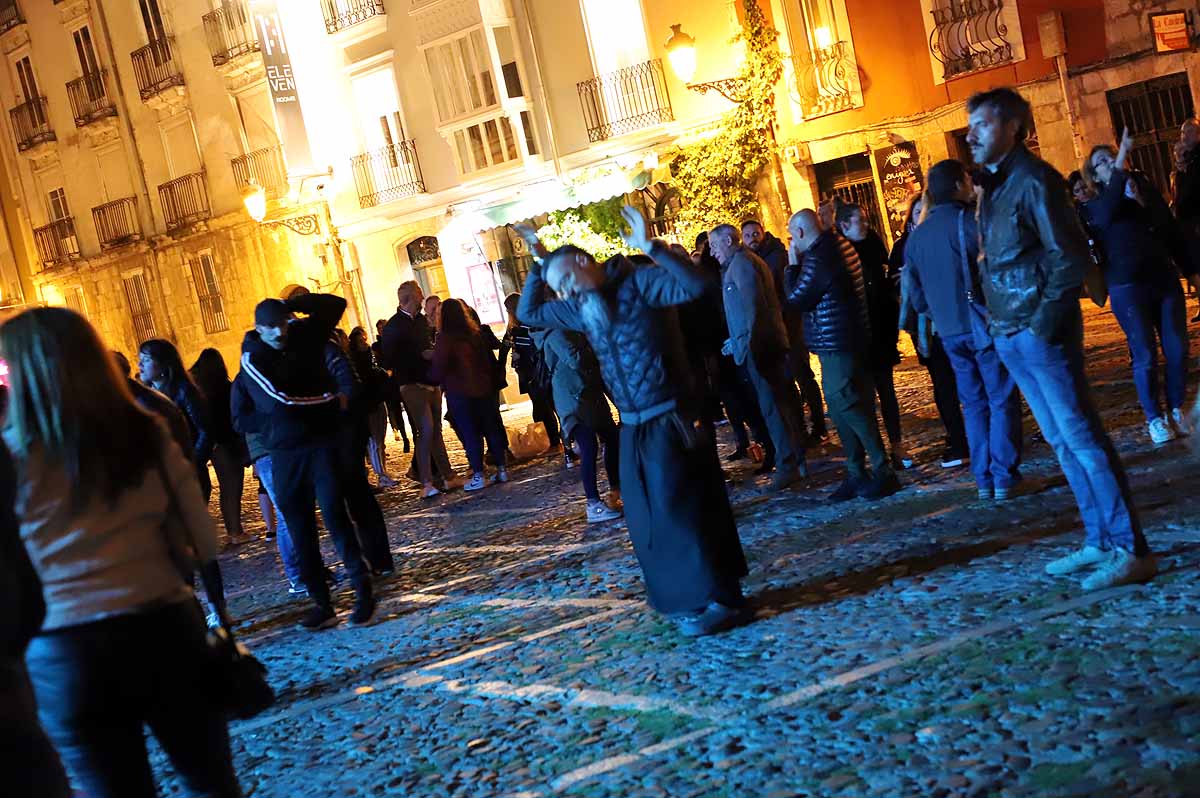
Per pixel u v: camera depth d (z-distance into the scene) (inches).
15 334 149.8
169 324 1470.2
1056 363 229.5
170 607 153.8
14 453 147.7
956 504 331.3
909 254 327.3
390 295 1267.2
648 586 270.1
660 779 191.0
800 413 474.6
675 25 1007.0
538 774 207.0
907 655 219.3
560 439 686.5
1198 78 823.1
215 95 1339.8
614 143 1076.5
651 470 264.5
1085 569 241.0
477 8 1130.0
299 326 361.7
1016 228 228.2
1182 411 343.0
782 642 246.4
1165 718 169.0
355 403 384.5
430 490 617.3
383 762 233.9
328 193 1277.1
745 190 1023.6
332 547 538.0
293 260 1304.1
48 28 1501.0
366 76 1234.0
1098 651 199.0
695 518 263.3
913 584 263.4
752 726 204.4
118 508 151.1
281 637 369.1
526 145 1125.1
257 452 429.1
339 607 397.1
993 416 319.9
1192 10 818.8
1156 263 341.7
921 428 477.1
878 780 171.9
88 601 148.4
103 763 150.0
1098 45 863.7
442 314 588.7
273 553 541.0
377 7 1205.1
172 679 152.5
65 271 1565.0
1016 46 895.7
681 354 268.4
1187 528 253.4
